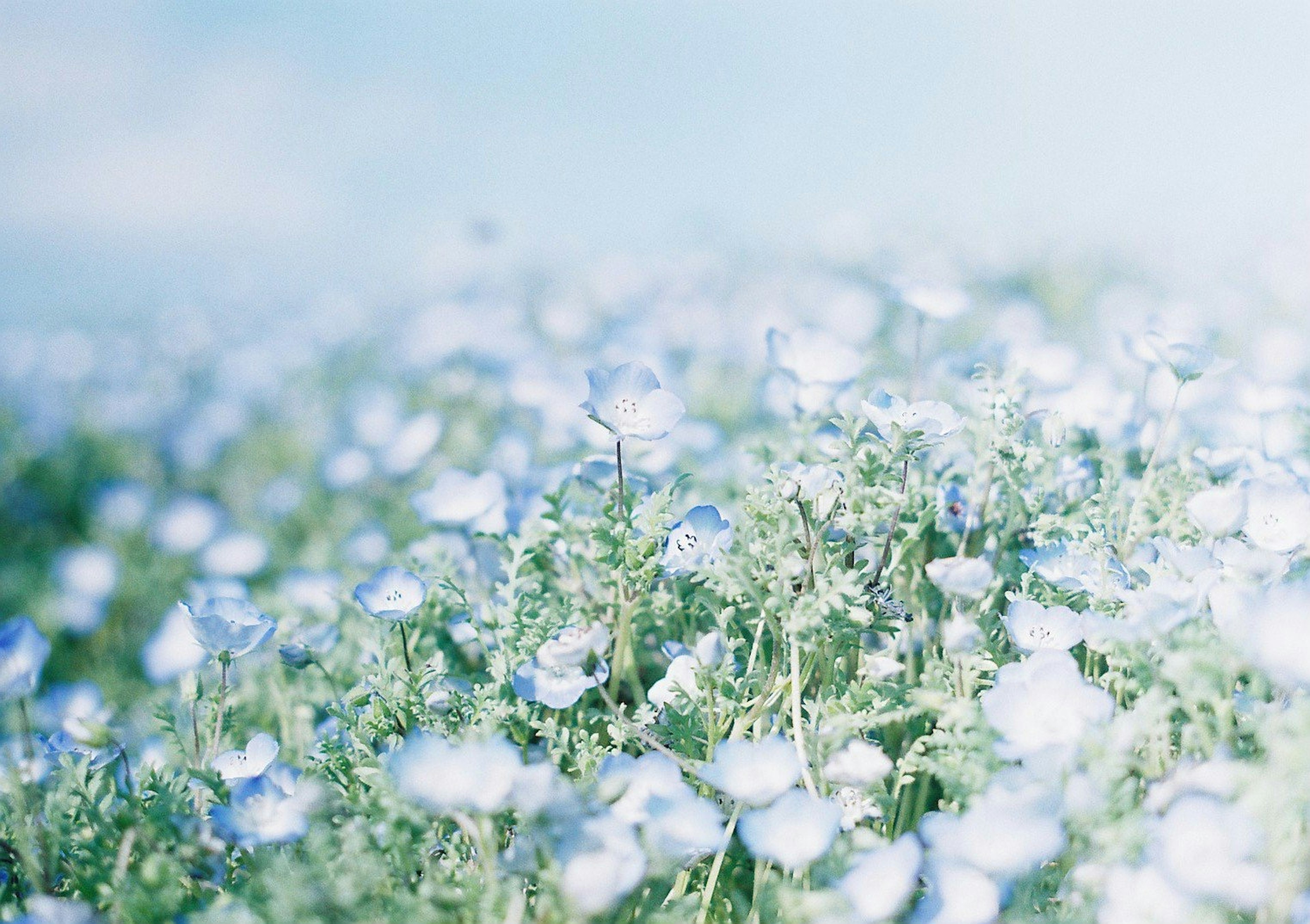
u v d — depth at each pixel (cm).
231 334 187
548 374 102
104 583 97
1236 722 50
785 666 55
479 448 105
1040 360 66
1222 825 45
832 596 51
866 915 46
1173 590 50
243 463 136
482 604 58
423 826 48
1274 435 64
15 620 52
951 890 47
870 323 133
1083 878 47
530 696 53
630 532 55
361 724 54
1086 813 47
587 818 48
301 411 146
